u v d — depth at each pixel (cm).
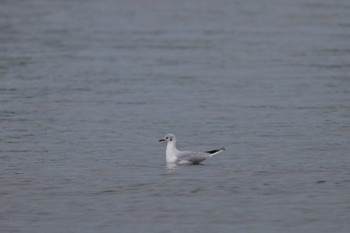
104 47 5922
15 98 4012
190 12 8188
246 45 5988
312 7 8494
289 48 5806
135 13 8081
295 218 2216
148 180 2561
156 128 3359
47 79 4569
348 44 5969
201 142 3116
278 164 2759
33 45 5934
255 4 8894
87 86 4375
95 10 8281
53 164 2777
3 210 2292
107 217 2233
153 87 4350
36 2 8944
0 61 5184
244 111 3706
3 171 2686
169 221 2200
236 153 2920
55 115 3619
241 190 2456
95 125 3416
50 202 2359
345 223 2177
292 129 3319
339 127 3347
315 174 2630
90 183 2541
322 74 4722
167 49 5841
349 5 8631
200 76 4703
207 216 2233
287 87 4312
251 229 2138
